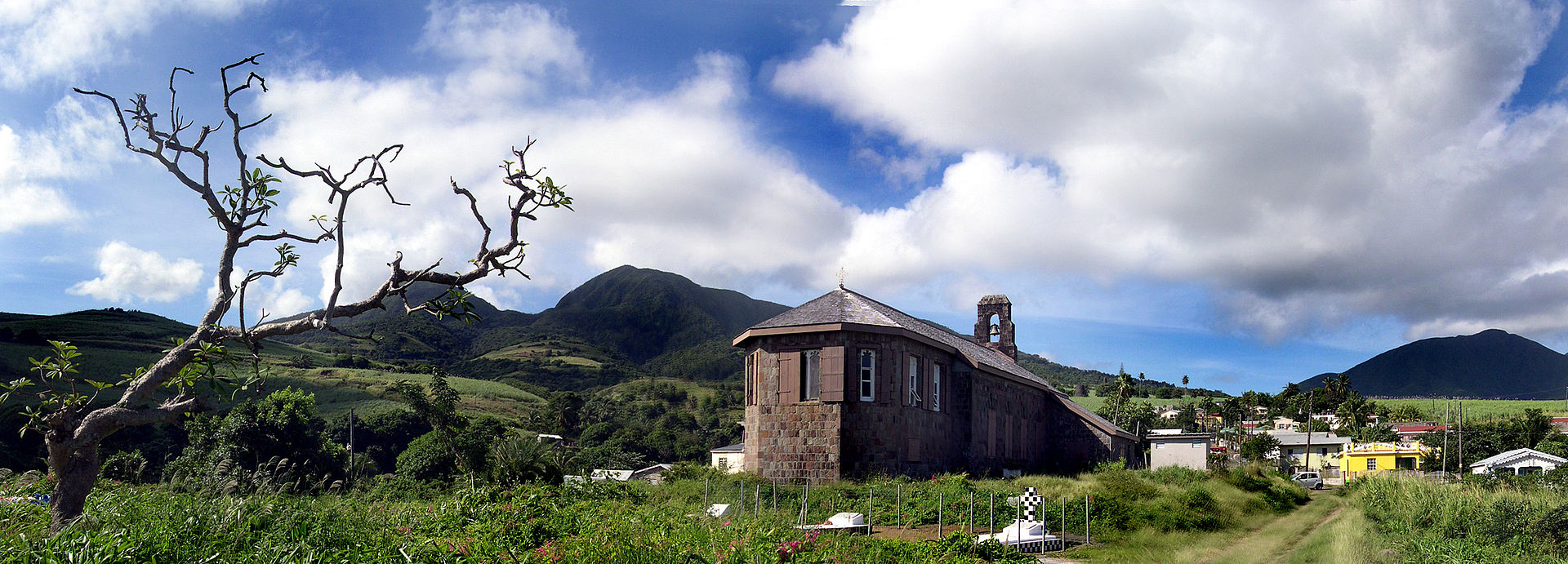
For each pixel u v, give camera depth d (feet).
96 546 28.55
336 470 154.51
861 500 82.84
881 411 100.53
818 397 100.89
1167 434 161.17
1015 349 173.78
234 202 33.35
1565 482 108.37
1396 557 60.13
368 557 32.45
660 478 108.58
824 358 100.83
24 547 28.12
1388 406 401.29
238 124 32.73
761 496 82.79
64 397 31.50
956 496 82.84
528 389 497.87
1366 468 237.25
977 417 121.39
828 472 98.37
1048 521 71.97
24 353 226.38
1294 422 396.37
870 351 102.12
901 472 101.19
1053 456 150.51
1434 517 72.38
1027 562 50.75
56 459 31.14
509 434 79.51
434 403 174.91
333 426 220.43
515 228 34.88
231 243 33.24
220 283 33.09
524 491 49.14
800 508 78.23
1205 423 375.04
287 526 36.37
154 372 31.48
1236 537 73.26
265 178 33.27
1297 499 108.99
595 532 37.63
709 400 493.36
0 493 40.60
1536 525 63.93
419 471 155.22
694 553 35.01
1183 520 75.05
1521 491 91.25
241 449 137.90
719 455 190.29
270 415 149.28
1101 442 147.33
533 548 37.27
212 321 32.50
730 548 37.24
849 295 112.68
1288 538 72.54
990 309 177.58
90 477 31.63
